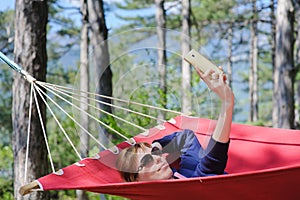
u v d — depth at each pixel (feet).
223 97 8.89
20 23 15.07
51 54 55.88
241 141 11.74
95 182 9.49
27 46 15.01
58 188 8.84
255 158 11.39
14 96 15.07
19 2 15.12
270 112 82.89
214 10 61.82
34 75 15.03
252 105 64.54
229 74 60.75
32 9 15.06
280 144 11.53
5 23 49.08
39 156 14.92
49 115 39.27
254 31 61.21
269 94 84.33
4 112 44.19
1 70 45.09
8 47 47.73
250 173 8.08
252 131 11.87
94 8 22.93
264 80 81.05
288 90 29.89
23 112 14.92
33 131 14.83
